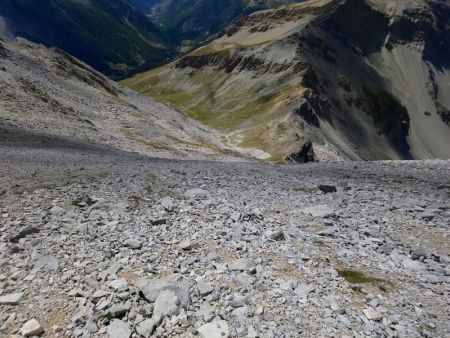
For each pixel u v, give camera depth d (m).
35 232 13.53
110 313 9.30
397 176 30.80
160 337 8.70
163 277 10.93
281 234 14.57
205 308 9.64
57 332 8.81
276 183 25.02
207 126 194.50
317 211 18.41
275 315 9.56
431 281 12.35
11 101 60.91
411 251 14.82
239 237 14.06
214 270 11.47
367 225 17.53
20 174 21.80
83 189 19.33
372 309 10.21
